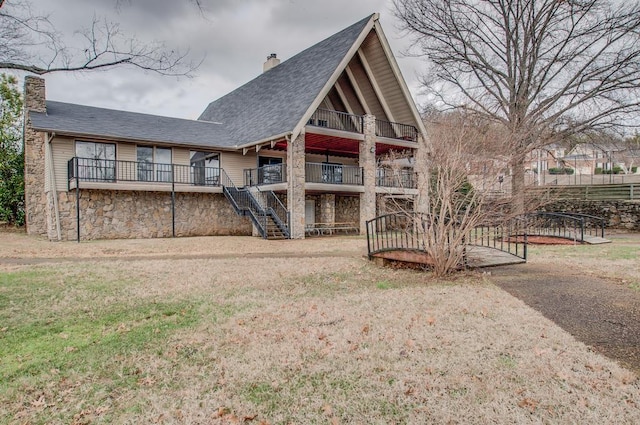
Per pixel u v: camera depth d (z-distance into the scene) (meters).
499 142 8.14
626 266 8.32
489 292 6.28
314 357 3.85
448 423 2.73
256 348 4.09
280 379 3.42
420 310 5.34
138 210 17.44
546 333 4.35
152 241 15.34
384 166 19.62
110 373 3.64
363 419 2.80
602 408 2.86
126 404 3.10
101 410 3.02
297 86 19.42
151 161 18.05
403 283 7.19
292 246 13.86
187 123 21.56
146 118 20.36
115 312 5.47
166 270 8.71
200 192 18.70
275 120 18.17
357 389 3.22
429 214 8.02
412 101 20.31
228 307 5.65
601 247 12.08
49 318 5.22
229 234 19.64
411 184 20.78
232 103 26.14
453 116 15.53
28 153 18.05
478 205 7.53
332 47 19.77
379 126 21.78
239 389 3.28
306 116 16.33
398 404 2.99
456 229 7.83
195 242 15.05
